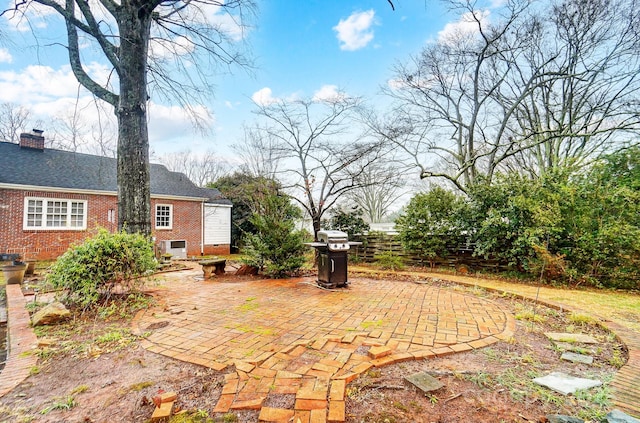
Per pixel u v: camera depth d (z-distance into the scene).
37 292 5.42
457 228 8.32
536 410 1.91
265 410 1.92
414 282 6.83
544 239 6.70
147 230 7.39
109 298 4.71
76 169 13.37
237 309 4.39
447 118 12.55
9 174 11.30
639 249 5.86
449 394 2.08
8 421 1.90
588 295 5.46
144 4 7.03
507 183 7.51
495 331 3.40
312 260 8.84
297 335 3.30
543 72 11.33
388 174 9.82
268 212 7.41
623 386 2.19
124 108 7.20
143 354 2.85
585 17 10.10
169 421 1.86
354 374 2.34
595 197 6.45
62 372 2.54
